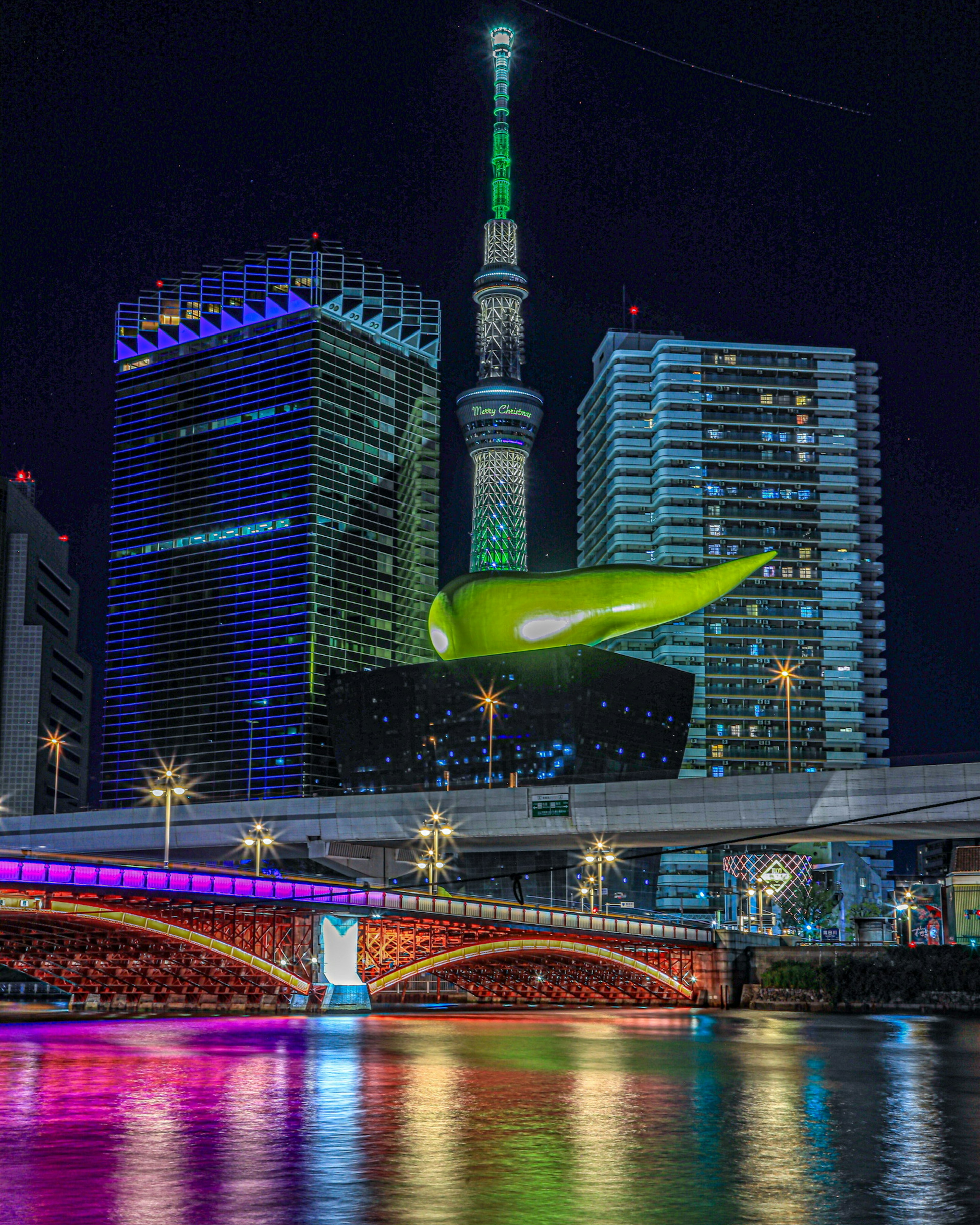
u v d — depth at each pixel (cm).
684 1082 6303
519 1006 15662
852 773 14550
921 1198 3375
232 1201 3281
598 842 16250
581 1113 5075
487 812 16538
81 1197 3328
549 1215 3125
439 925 12688
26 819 19588
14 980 16062
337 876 18788
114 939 11269
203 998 12175
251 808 18000
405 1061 7219
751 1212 3184
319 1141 4266
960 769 13975
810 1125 4794
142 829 18725
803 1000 14325
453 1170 3734
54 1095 5478
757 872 17875
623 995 15538
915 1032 10481
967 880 15162
